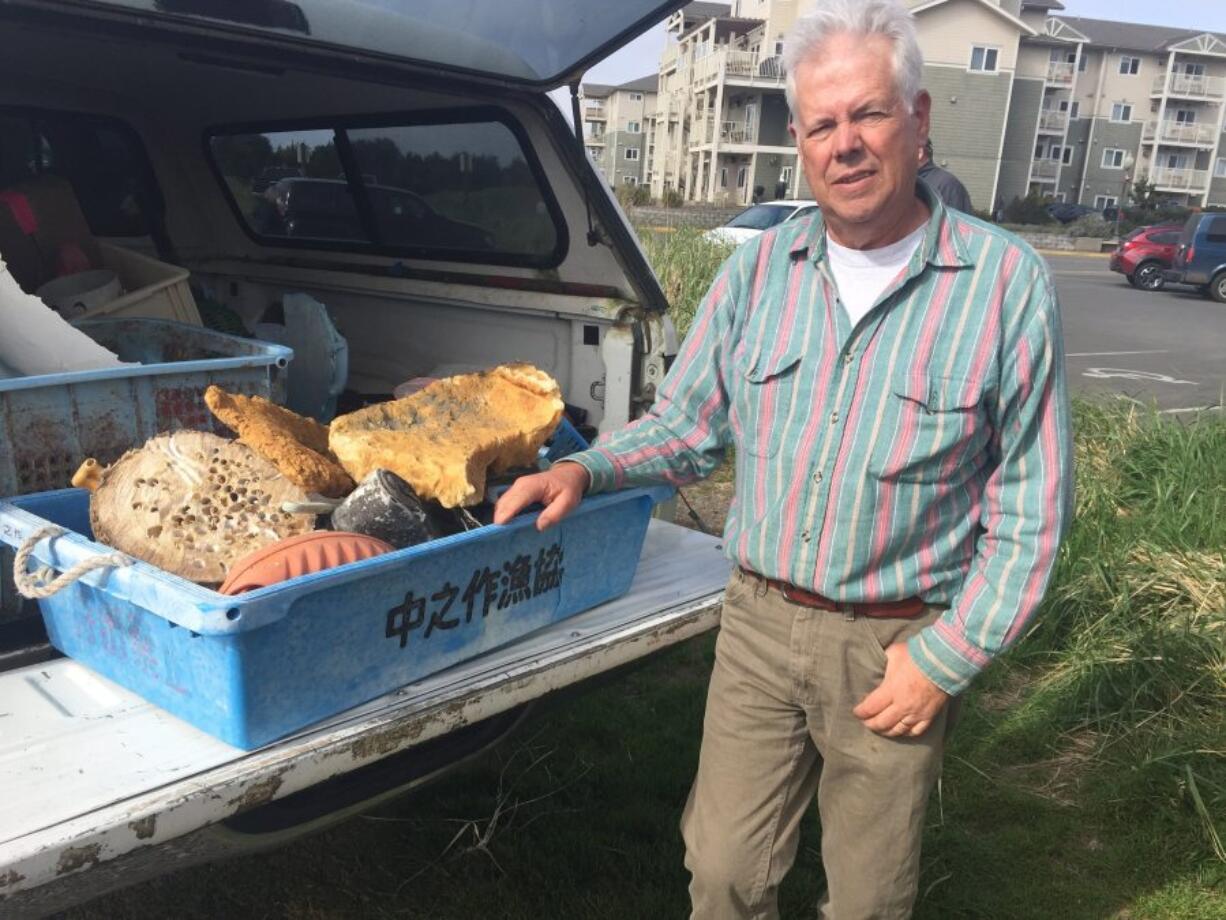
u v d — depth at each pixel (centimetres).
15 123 441
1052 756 381
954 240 185
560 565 240
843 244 193
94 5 243
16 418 223
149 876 178
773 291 203
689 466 229
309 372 397
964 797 352
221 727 181
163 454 213
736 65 4759
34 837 152
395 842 312
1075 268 3097
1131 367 1283
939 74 4631
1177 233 2439
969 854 323
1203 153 5878
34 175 454
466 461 221
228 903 284
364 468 222
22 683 200
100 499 207
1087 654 422
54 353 235
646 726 386
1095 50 5644
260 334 429
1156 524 520
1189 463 584
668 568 287
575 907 287
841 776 208
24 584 191
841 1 180
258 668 176
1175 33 5925
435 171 383
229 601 166
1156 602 455
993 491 190
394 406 239
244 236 501
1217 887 312
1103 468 606
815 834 330
